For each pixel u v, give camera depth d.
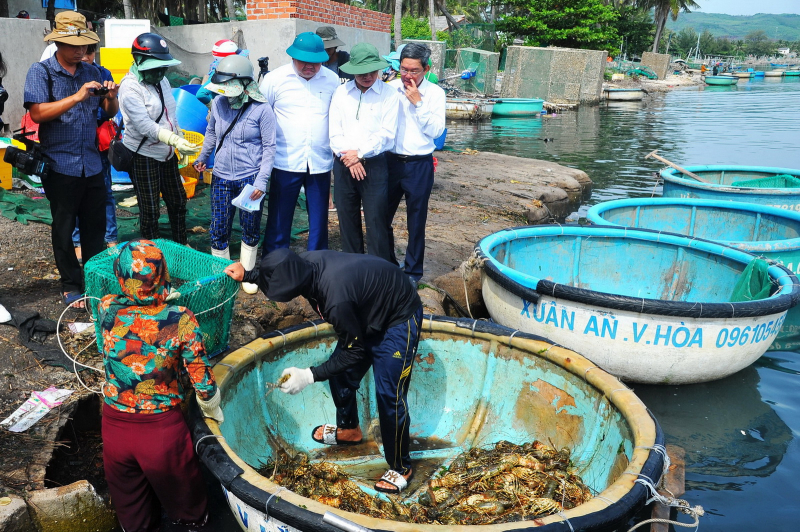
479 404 4.44
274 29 9.49
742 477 3.95
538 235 6.57
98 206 4.59
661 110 30.88
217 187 4.87
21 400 3.59
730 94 45.31
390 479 3.70
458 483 3.63
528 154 16.64
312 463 3.85
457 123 23.81
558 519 2.65
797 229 7.23
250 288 5.11
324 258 3.30
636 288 6.72
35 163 4.11
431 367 4.56
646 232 6.52
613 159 16.14
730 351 4.85
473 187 10.76
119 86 4.58
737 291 5.66
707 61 104.69
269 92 4.94
